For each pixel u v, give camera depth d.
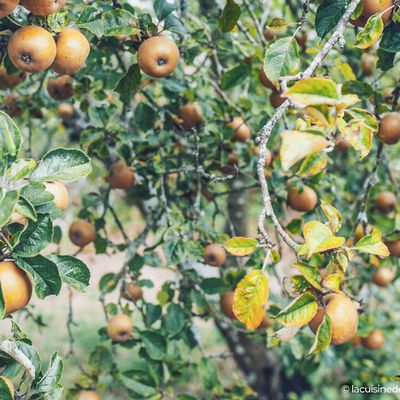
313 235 1.11
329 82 1.04
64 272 1.18
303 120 1.16
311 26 1.80
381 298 2.34
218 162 1.76
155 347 1.65
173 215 1.59
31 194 1.14
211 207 2.34
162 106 1.73
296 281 1.12
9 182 1.11
